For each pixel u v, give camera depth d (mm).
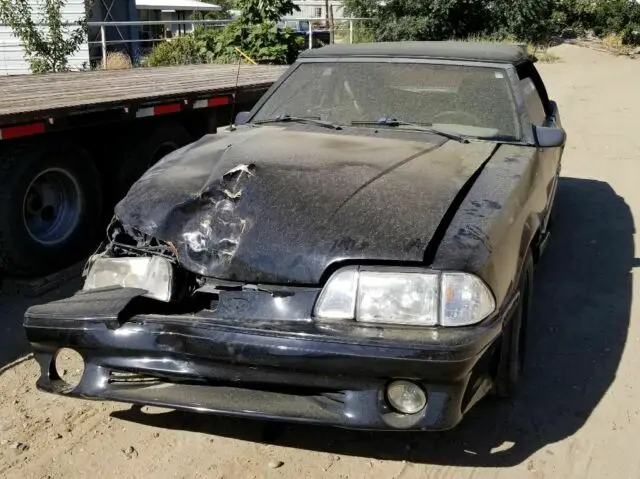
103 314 2957
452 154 3756
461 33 25484
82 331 2982
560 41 26375
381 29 25266
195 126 6617
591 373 3963
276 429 3426
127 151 5707
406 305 2762
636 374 3959
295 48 13922
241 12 14109
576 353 4180
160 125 6027
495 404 3645
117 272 3223
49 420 3477
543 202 4223
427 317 2746
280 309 2883
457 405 2779
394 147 3758
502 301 2951
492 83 4395
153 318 2949
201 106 6305
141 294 3045
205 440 3336
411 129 4168
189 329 2865
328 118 4383
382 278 2783
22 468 3102
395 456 3227
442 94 4371
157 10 32625
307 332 2752
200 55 14477
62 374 3816
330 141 3818
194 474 3082
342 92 4504
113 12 22906
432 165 3520
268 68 9727
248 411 2881
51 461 3156
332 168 3354
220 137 4102
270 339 2768
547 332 4434
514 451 3268
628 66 21688
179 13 35812
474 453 3250
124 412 3572
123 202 3410
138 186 3514
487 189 3371
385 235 2883
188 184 3367
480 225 3021
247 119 4617
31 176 4789
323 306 2822
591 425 3479
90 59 18484
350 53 4734
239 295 2965
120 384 3074
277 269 2896
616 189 7855
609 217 6789
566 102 14359
